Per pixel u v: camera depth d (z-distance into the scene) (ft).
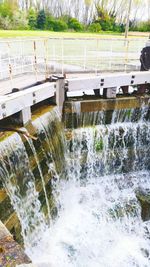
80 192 28.63
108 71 34.50
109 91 30.01
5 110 19.47
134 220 25.61
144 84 32.96
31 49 54.44
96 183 30.32
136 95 32.35
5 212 17.78
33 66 35.47
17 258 9.20
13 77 28.78
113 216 25.48
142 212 26.48
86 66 40.75
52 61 43.80
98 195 28.35
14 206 18.84
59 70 33.88
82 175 30.35
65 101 28.12
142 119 32.89
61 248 21.62
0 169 17.46
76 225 24.25
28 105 21.95
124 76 30.42
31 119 22.70
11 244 9.89
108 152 31.04
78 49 61.87
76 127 29.43
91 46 69.72
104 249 22.04
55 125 26.03
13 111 20.26
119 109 30.99
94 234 23.41
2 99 19.63
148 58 33.78
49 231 23.09
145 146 33.09
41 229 22.30
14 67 32.78
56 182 25.72
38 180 22.27
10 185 18.48
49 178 24.29
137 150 32.63
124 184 30.37
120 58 50.21
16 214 19.02
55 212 24.89
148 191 29.37
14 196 18.93
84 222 24.64
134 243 23.02
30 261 9.10
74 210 26.00
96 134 29.89
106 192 28.94
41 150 23.07
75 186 29.45
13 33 91.20
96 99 29.76
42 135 23.29
